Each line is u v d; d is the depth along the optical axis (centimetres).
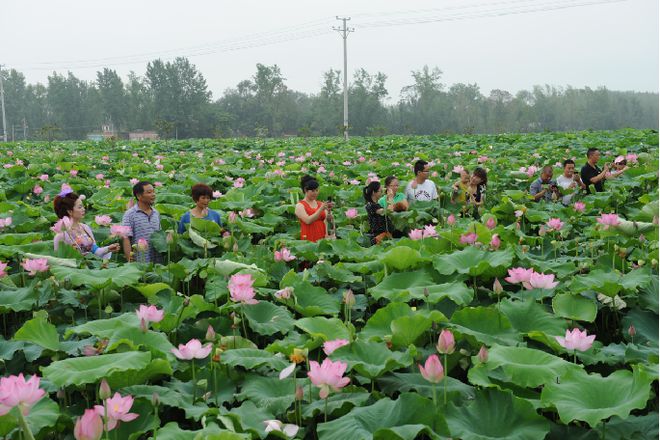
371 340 416
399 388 360
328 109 10475
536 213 912
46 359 427
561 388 320
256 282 530
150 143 3272
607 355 401
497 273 524
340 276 568
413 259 543
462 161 1883
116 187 1323
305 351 366
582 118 13250
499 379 345
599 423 318
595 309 454
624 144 2158
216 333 460
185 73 10938
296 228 967
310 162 1955
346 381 310
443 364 400
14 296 500
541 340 414
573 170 1085
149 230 709
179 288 606
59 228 626
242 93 13100
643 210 705
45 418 318
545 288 463
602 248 681
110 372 334
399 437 286
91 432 251
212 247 695
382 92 10450
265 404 351
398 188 929
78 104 12138
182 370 388
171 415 361
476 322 427
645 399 292
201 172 1631
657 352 384
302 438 328
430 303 487
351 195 1188
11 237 729
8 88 12450
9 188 1255
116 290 532
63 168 1680
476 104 12694
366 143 3247
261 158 2119
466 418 314
